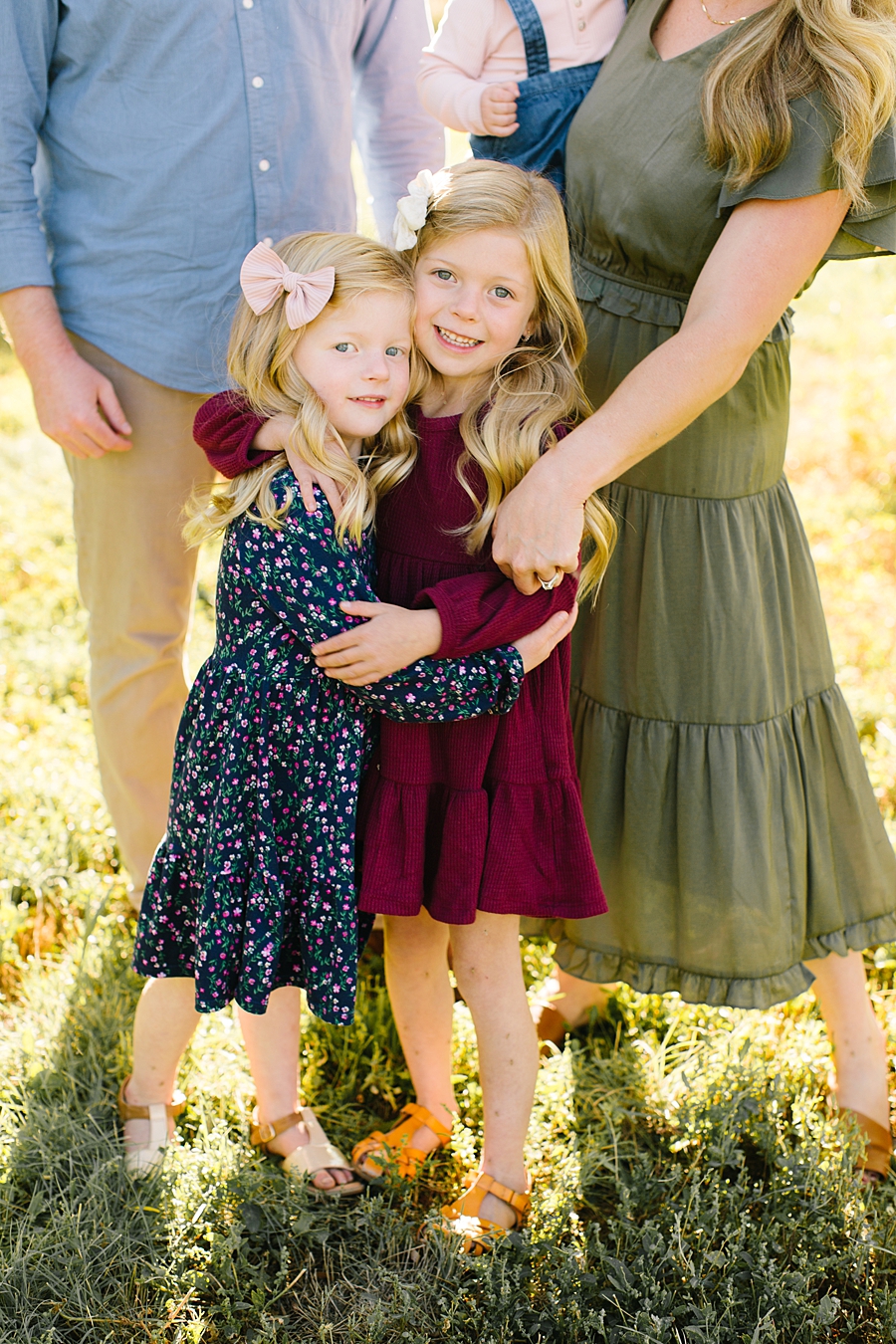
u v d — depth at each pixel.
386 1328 1.98
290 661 1.93
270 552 1.87
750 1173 2.33
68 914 2.90
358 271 1.82
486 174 1.85
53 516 4.80
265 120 2.31
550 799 2.04
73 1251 2.05
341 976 2.00
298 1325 2.02
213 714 1.98
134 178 2.30
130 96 2.26
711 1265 2.05
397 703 1.87
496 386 1.93
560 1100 2.41
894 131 1.79
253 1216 2.14
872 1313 2.04
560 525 1.81
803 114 1.78
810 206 1.81
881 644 3.89
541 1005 2.66
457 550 1.96
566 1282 1.97
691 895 2.28
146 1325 1.95
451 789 1.99
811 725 2.33
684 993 2.34
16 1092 2.38
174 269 2.37
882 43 1.71
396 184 2.78
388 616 1.83
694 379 1.81
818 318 6.75
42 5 2.20
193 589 2.71
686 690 2.24
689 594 2.20
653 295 2.12
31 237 2.31
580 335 1.98
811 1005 2.67
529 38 2.20
